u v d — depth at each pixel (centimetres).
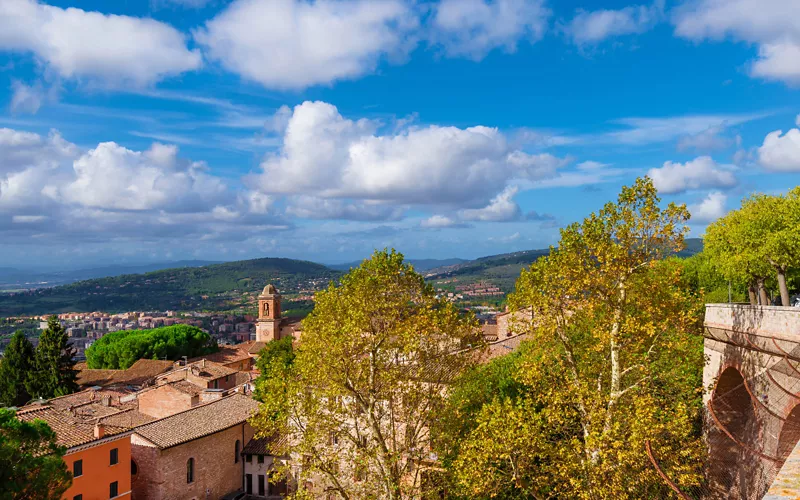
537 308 3341
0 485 2847
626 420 2855
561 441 3164
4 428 3077
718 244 5797
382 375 3612
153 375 10725
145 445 5528
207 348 14712
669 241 3108
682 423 2811
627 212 3180
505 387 4534
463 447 3281
